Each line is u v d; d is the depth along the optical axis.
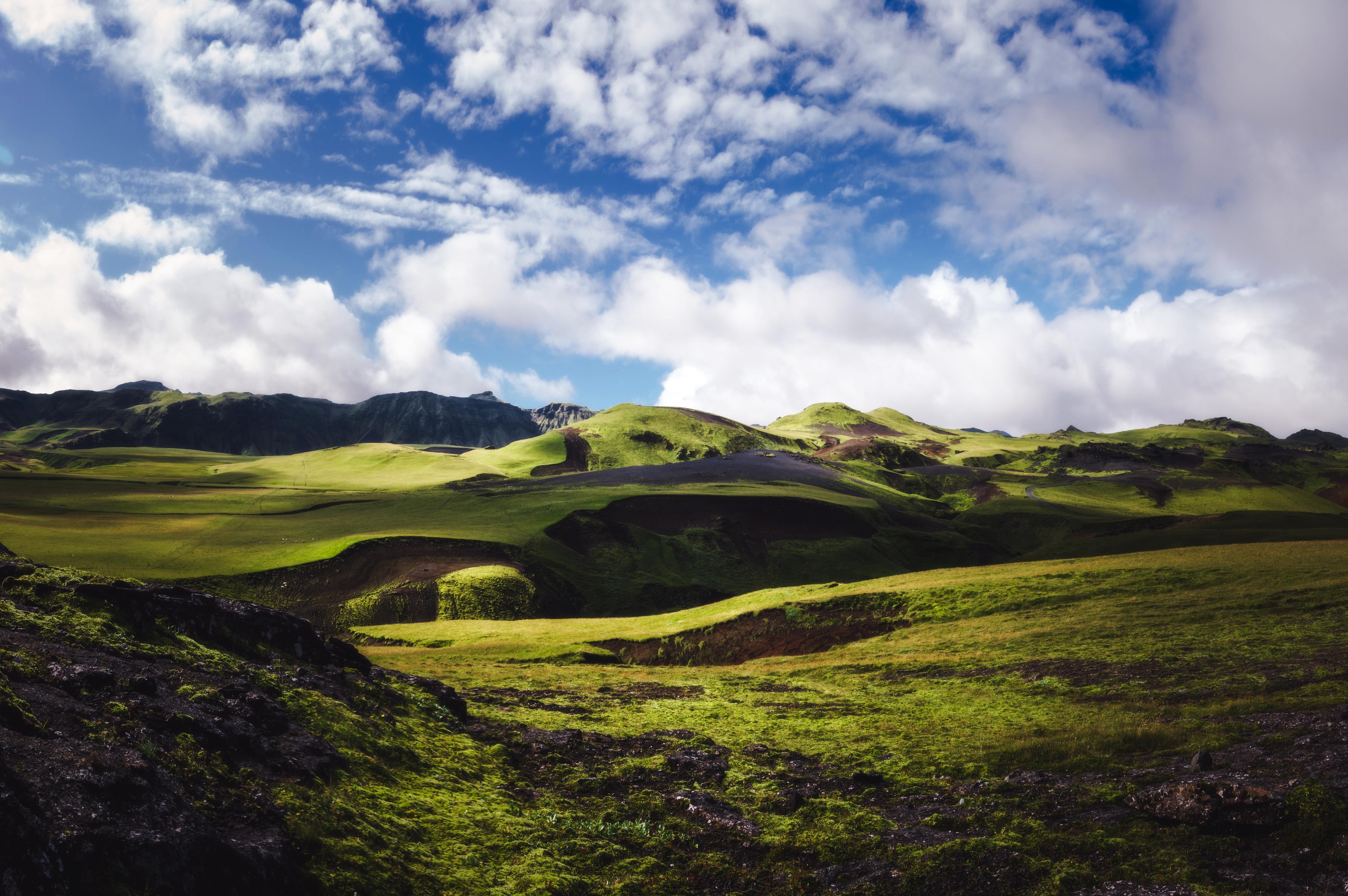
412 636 71.31
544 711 31.17
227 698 16.98
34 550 107.44
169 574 107.31
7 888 8.07
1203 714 23.80
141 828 10.32
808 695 38.06
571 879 14.38
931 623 56.00
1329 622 35.84
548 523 159.50
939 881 14.34
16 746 10.84
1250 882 12.65
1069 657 37.88
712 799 20.02
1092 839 15.02
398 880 12.65
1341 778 15.44
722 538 171.00
